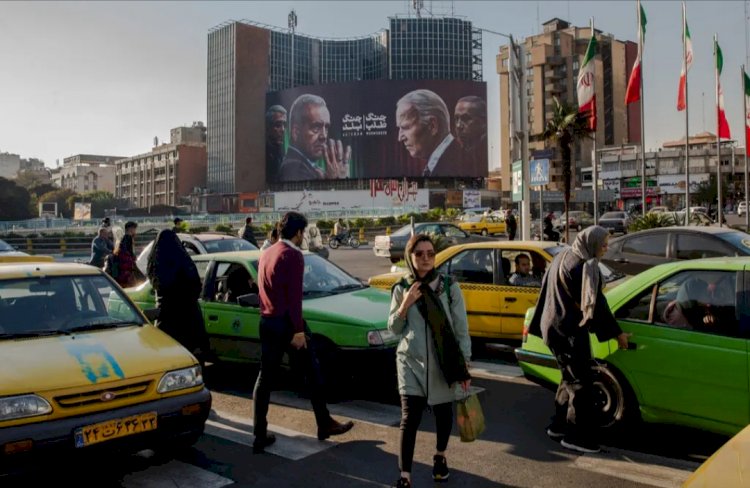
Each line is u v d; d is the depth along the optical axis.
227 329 7.02
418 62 137.88
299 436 5.28
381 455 4.82
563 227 40.06
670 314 4.78
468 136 114.38
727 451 2.47
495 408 6.02
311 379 5.17
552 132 31.98
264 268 5.01
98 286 5.44
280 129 123.62
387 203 89.75
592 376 4.75
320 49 150.62
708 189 74.81
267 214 57.47
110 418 4.04
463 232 24.16
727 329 4.46
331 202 91.19
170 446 4.37
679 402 4.61
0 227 41.56
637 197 87.44
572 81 106.88
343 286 7.41
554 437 5.05
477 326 8.25
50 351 4.34
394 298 4.10
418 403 4.00
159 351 4.63
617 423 4.96
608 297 5.14
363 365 6.08
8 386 3.85
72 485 4.31
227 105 139.25
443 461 4.26
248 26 139.12
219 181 140.75
